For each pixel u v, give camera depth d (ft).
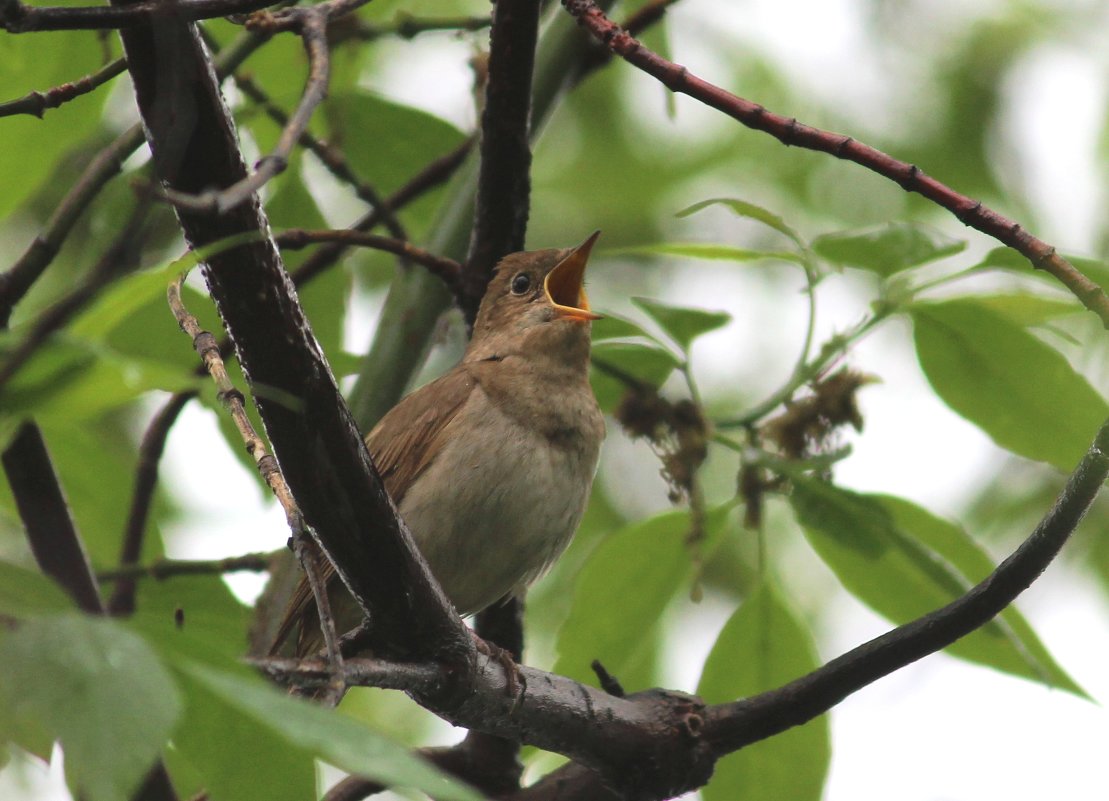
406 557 18.21
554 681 21.36
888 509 24.68
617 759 21.44
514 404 27.02
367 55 34.63
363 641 19.12
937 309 23.24
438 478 26.40
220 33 29.71
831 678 20.83
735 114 17.85
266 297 15.71
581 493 27.53
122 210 25.64
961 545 24.58
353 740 8.61
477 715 20.56
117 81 29.14
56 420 10.32
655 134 46.24
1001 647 24.34
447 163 30.63
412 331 28.32
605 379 28.99
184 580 26.18
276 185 29.96
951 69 45.42
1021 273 21.85
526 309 28.76
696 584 25.09
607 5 28.50
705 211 46.65
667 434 26.32
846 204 45.65
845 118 45.52
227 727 14.88
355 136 31.81
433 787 8.36
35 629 8.52
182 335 26.35
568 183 46.73
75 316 10.73
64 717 8.12
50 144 27.27
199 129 14.74
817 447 26.21
